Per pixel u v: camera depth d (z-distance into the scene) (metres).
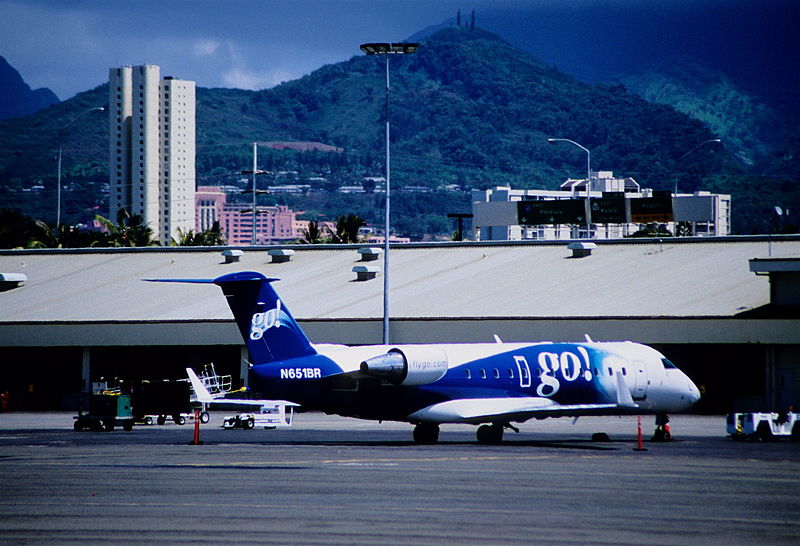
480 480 131.75
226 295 183.62
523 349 195.62
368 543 90.44
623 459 159.38
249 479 132.75
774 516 105.75
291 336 183.62
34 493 120.44
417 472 140.38
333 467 146.50
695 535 95.19
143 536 93.62
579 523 100.56
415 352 184.38
